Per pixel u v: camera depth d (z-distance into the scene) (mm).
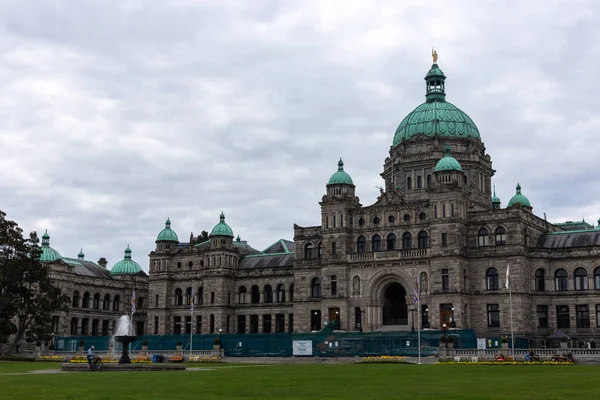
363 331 109625
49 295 106625
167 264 138250
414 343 97375
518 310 102938
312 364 83062
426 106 127188
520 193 131500
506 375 53938
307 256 121812
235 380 48062
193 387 41594
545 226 116125
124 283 151750
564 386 41531
